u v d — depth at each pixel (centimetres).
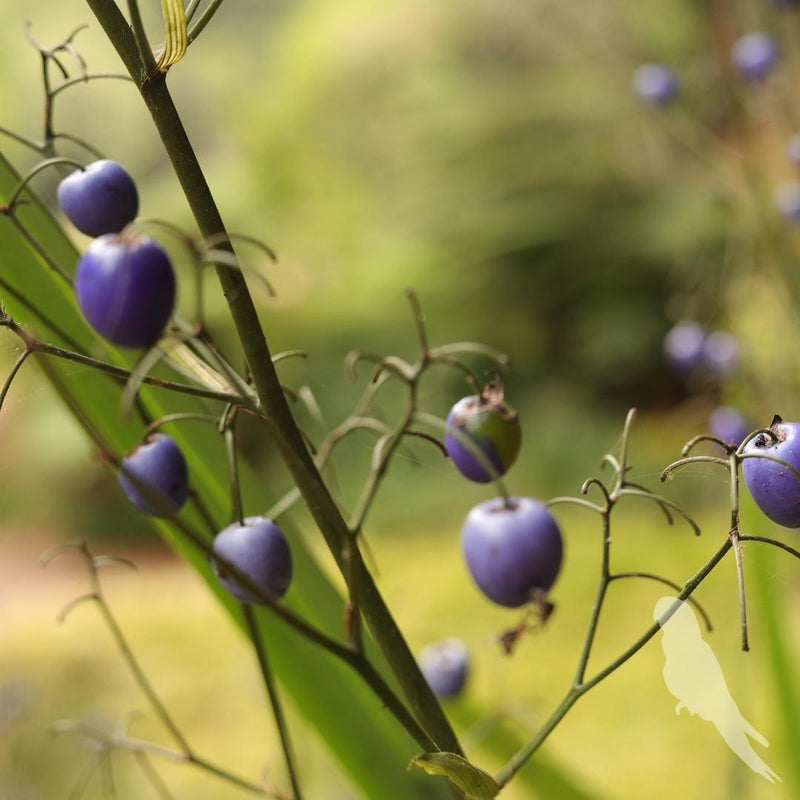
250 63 291
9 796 100
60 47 35
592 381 220
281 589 33
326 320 228
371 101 254
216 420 34
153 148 269
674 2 160
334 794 68
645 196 217
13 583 195
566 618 134
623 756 97
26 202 35
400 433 33
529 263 228
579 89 224
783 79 82
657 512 153
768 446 32
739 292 77
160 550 211
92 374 39
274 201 254
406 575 165
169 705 126
